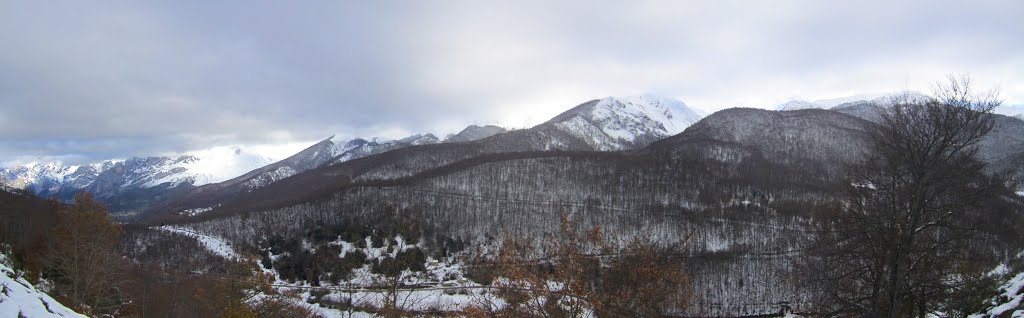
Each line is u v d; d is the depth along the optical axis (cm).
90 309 5459
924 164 2636
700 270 9369
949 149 2617
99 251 5797
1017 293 2786
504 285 2455
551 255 2467
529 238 2881
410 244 10062
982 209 2855
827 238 3116
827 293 3153
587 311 2342
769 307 9175
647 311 2314
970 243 2895
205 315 5475
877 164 2836
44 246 6838
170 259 12256
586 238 2492
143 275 8212
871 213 2800
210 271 9281
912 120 2730
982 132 2559
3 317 2205
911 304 2820
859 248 2831
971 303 2973
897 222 2688
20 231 7288
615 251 2450
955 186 2592
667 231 12850
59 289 5700
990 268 3147
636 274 2316
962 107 2581
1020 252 3139
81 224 5603
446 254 12256
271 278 5753
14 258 6197
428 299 5981
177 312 6038
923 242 2709
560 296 2323
